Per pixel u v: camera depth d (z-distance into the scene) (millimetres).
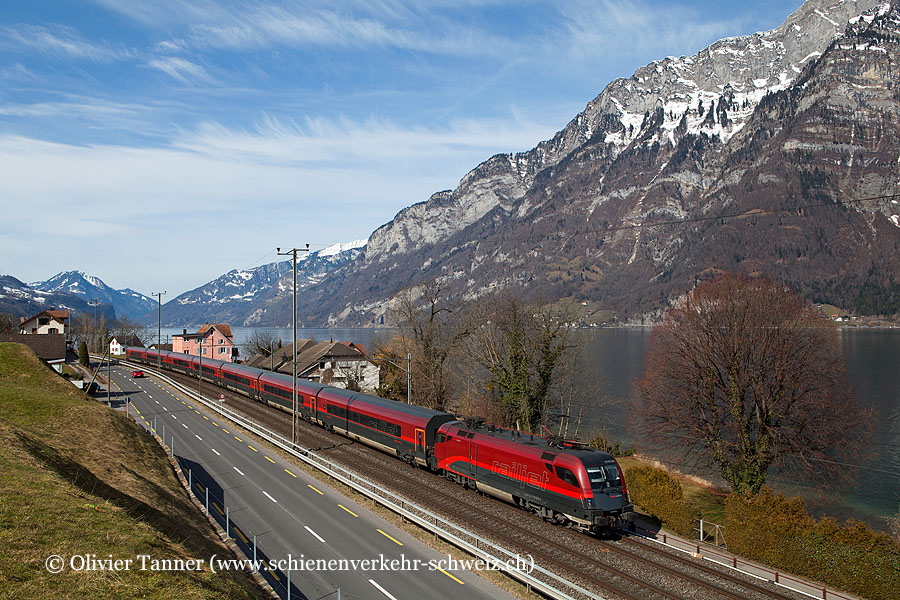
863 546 23891
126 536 21609
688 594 22328
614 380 106750
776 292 42062
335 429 51500
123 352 138500
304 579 23297
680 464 51719
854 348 140875
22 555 18234
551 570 24422
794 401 39344
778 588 23109
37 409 42406
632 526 30672
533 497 30609
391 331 121250
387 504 30375
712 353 41344
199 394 70812
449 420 39750
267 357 106375
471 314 67625
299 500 33156
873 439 62969
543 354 59281
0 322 157875
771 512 27062
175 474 38500
